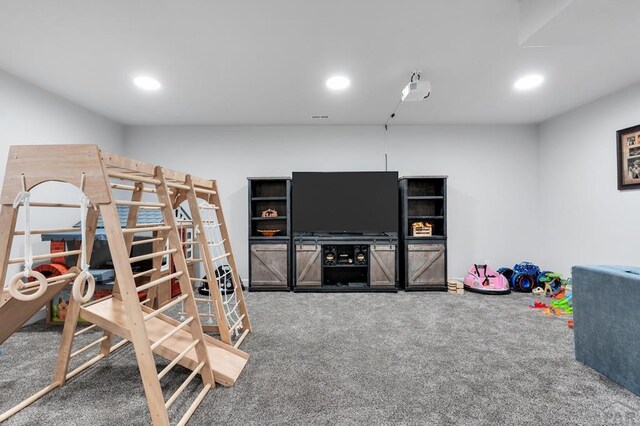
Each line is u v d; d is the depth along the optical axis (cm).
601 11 167
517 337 254
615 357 183
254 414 157
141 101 354
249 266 412
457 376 193
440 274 411
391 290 404
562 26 181
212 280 232
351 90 326
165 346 192
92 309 187
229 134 453
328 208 420
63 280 169
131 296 139
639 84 313
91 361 208
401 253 429
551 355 221
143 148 447
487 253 448
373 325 283
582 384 183
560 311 319
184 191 234
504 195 449
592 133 365
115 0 185
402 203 429
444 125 450
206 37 226
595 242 363
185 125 448
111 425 150
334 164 452
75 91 324
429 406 163
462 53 252
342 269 447
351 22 210
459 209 452
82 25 210
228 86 313
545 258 439
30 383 188
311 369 203
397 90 326
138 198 202
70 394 176
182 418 151
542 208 443
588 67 278
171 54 250
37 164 139
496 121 437
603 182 353
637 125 312
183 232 366
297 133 452
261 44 236
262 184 451
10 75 284
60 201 335
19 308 155
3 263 142
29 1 185
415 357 219
